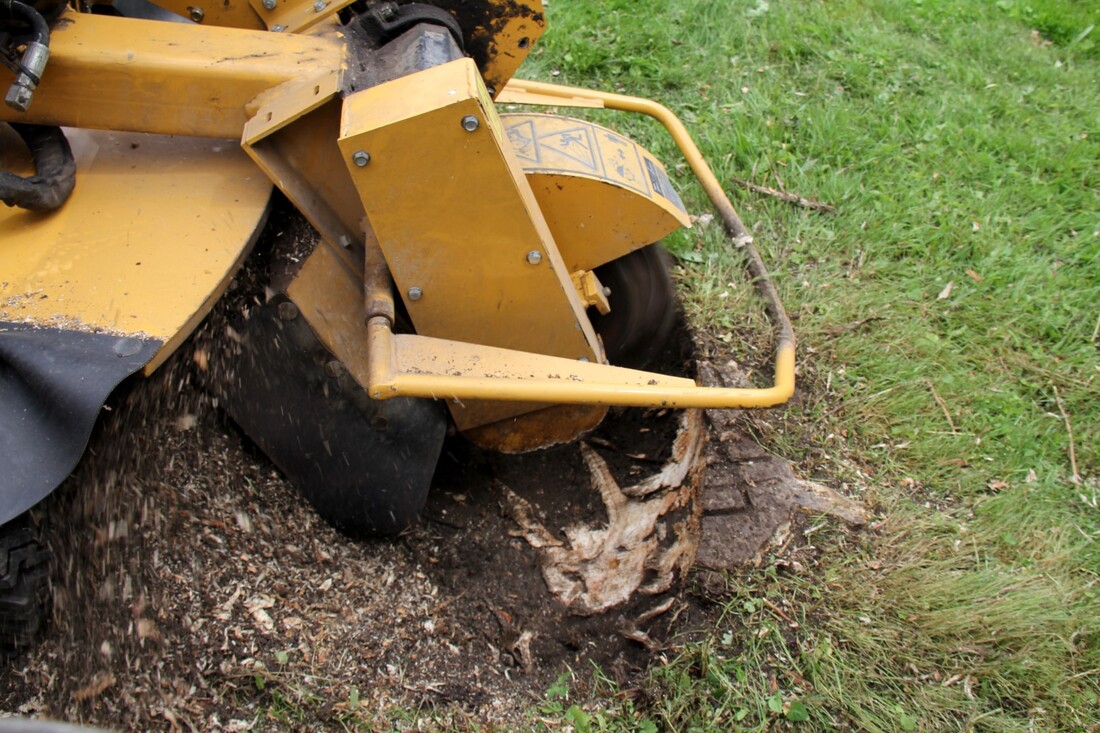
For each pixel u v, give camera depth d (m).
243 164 2.77
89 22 2.70
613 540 3.32
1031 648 2.96
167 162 2.74
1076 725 2.80
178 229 2.54
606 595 3.19
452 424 3.37
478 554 3.27
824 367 3.80
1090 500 3.42
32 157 2.66
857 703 2.82
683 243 4.21
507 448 3.46
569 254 3.24
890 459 3.52
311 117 2.62
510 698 2.91
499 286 2.75
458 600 3.14
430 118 2.35
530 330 2.88
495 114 2.54
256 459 3.07
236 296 2.75
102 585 2.53
